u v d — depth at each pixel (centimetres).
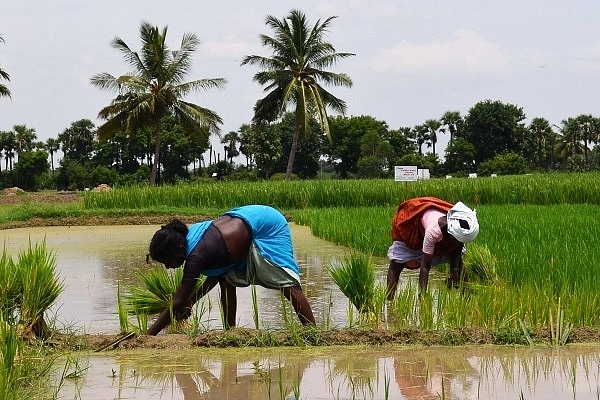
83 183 10425
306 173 11625
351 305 1069
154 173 5612
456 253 1095
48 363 779
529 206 3162
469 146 11506
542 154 13088
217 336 882
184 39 5475
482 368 771
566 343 879
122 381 726
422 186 3784
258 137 10344
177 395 679
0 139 13688
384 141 11131
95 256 1900
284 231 939
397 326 953
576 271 1212
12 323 823
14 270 928
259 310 1125
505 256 1358
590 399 664
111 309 1147
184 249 902
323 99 6019
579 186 3566
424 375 744
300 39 5769
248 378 735
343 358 814
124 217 3422
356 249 1919
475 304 970
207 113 5662
